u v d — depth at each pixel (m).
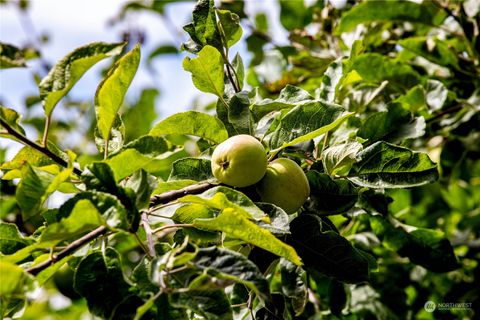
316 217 2.04
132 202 1.71
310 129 2.18
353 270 1.95
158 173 4.02
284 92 2.31
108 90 1.96
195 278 1.68
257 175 1.96
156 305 1.68
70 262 2.11
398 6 3.33
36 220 3.46
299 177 2.04
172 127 2.19
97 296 1.78
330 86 2.57
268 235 1.66
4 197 3.67
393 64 3.20
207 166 2.17
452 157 3.38
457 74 3.35
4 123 1.82
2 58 2.07
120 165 1.79
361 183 2.20
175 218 2.06
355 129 2.60
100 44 1.87
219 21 2.42
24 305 2.00
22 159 2.12
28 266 1.91
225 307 1.63
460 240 3.76
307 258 1.99
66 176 1.74
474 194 4.58
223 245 1.96
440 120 3.32
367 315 3.24
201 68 2.28
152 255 1.69
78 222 1.62
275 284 2.98
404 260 3.60
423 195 4.02
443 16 3.40
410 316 3.27
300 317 3.06
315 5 4.21
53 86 1.87
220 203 1.80
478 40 3.25
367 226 3.24
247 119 2.21
